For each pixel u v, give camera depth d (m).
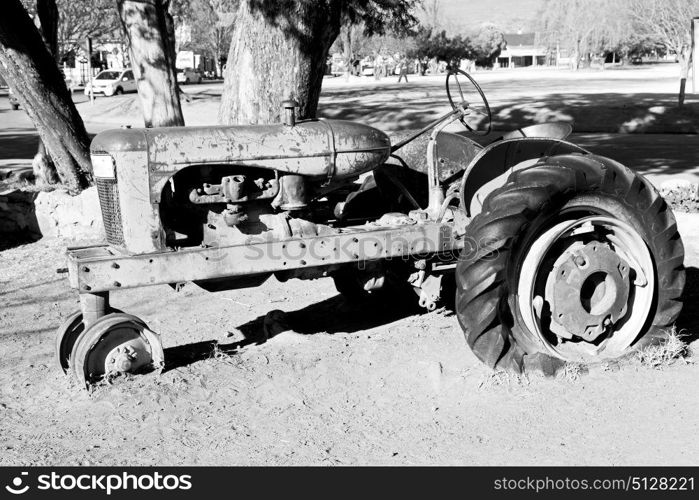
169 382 4.77
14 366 5.42
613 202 4.75
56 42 13.59
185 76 62.47
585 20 87.75
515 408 4.38
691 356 5.05
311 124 4.87
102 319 4.70
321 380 4.86
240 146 4.64
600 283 4.80
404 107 29.75
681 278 4.95
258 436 4.22
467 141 5.50
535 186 4.54
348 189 5.84
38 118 10.26
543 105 27.61
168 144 4.54
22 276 7.98
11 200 9.72
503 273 4.50
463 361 4.96
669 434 4.07
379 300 6.27
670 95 32.09
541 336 4.69
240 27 8.00
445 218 5.18
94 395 4.66
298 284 7.38
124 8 9.68
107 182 4.64
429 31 68.19
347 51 65.88
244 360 5.16
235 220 4.71
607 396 4.48
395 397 4.64
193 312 6.60
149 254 4.49
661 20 57.75
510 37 130.50
